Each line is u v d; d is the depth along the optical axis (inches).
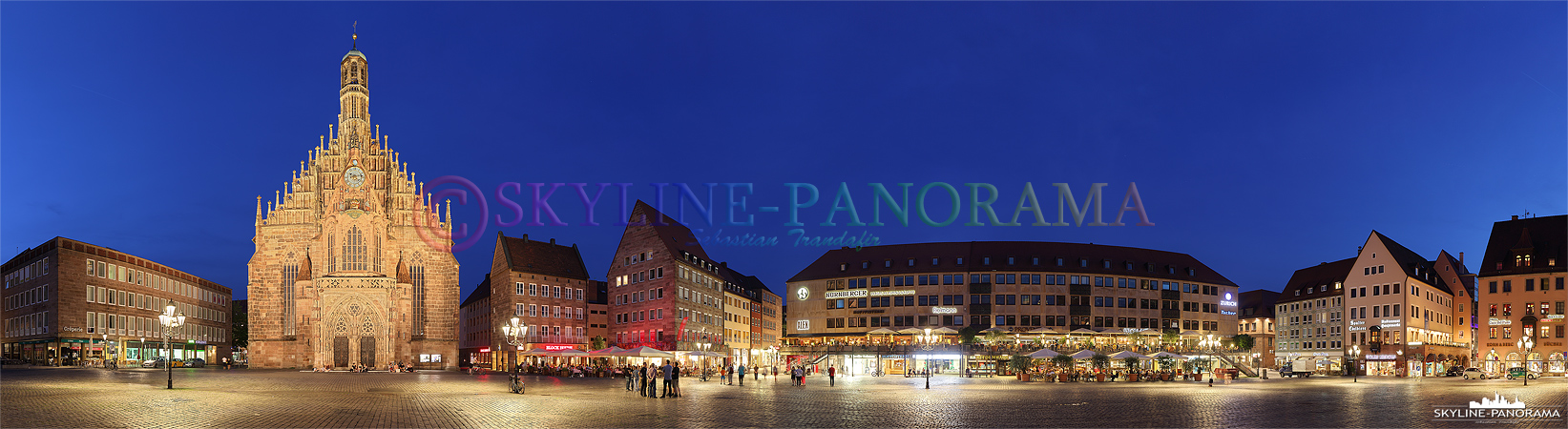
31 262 5012.3
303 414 1443.2
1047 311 5369.1
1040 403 1889.8
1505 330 4987.7
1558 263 4857.3
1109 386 2854.3
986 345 4618.6
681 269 4815.5
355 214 5206.7
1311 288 5949.8
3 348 5354.3
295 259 5236.2
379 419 1386.6
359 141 5369.1
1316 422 1419.8
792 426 1344.7
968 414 1596.9
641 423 1364.4
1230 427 1346.0
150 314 5413.4
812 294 5689.0
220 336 6501.0
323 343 5034.5
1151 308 5511.8
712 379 3376.0
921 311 5413.4
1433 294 5497.1
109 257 5000.0
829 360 4817.9
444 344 5280.5
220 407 1547.7
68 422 1258.0
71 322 4665.4
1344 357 5531.5
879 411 1656.0
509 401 1807.3
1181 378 3636.8
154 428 1195.3
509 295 5088.6
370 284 5113.2
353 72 5413.4
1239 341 4965.6
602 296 5757.9
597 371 3779.5
